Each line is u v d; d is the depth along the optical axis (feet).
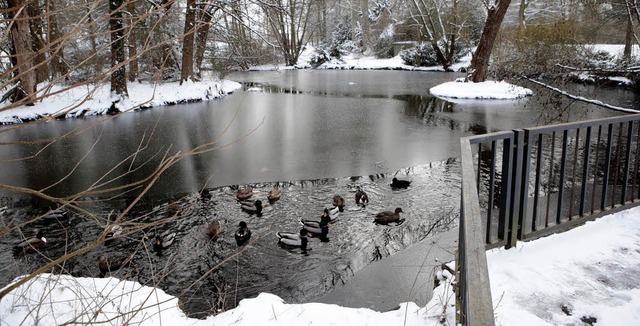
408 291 14.32
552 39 57.00
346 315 9.75
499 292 9.42
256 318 9.78
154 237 22.67
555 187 25.17
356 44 158.40
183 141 43.52
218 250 21.36
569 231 12.04
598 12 78.07
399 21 147.23
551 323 8.43
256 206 25.80
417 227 22.71
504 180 10.87
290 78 110.22
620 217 12.75
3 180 32.45
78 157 38.40
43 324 9.27
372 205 25.99
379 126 49.60
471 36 119.85
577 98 26.73
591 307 8.83
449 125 49.60
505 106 61.72
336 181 30.55
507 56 73.41
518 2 127.24
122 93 62.59
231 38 60.49
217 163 35.47
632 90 64.80
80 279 11.42
